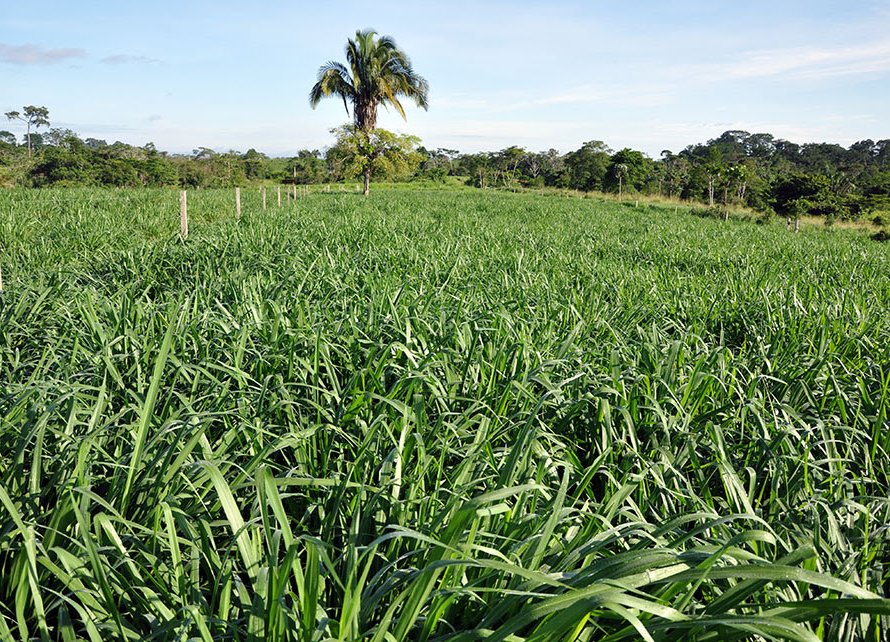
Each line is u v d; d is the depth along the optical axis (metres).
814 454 3.64
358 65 47.31
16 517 2.10
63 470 2.79
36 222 12.92
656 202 62.75
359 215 19.14
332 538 2.64
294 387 3.95
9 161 74.31
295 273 7.37
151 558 2.25
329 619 1.85
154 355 4.24
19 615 2.05
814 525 2.56
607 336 5.41
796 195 55.53
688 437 3.25
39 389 3.17
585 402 3.51
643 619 2.01
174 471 2.60
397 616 2.16
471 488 2.73
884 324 6.16
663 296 7.33
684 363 4.66
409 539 2.51
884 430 3.65
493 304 6.04
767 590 2.23
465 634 1.88
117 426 3.29
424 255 9.67
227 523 2.61
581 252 12.46
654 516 2.87
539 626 1.82
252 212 18.72
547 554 2.37
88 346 4.59
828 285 9.35
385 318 4.94
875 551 2.57
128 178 61.47
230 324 4.94
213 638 2.04
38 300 5.40
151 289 7.64
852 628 2.16
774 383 4.46
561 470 3.32
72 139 77.62
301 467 2.97
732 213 42.66
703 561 1.92
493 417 3.55
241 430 3.14
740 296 7.70
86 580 2.18
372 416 3.51
